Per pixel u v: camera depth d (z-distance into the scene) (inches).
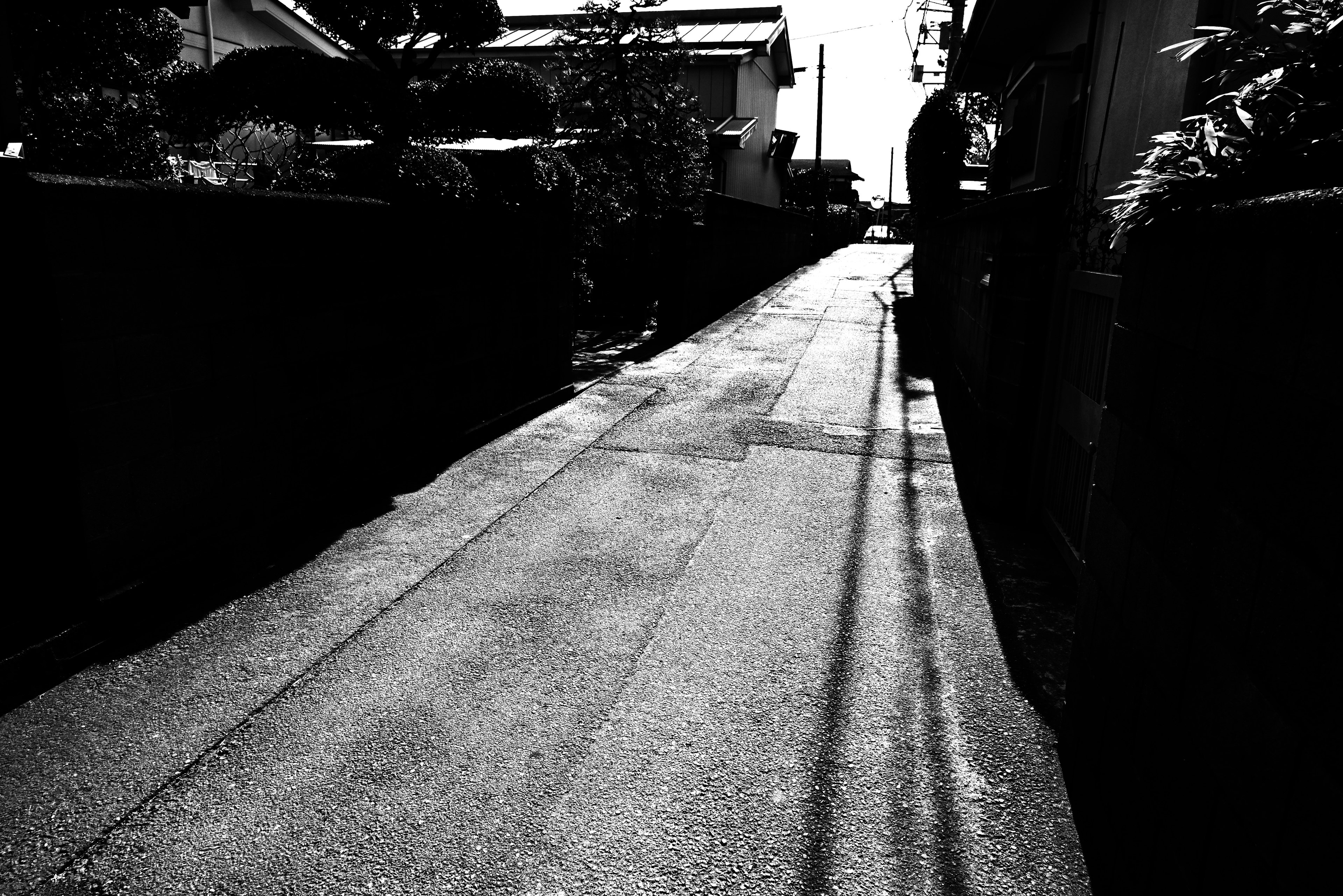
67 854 80.4
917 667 115.8
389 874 78.6
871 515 174.4
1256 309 52.3
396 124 210.2
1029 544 157.9
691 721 103.3
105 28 235.6
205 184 134.3
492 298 224.1
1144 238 73.7
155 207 119.0
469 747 97.5
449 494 184.4
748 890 77.1
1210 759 55.1
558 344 267.9
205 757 95.0
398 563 148.6
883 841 83.4
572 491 187.0
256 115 204.4
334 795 89.2
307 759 95.0
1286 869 45.2
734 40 735.7
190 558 130.0
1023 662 117.0
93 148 191.6
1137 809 68.2
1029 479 166.1
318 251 155.1
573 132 384.8
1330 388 43.6
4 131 127.8
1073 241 156.3
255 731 100.0
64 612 111.2
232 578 139.6
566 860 80.5
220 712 103.6
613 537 161.5
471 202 208.1
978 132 471.8
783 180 954.7
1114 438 80.0
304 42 422.3
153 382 121.3
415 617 129.1
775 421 247.4
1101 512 82.7
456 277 205.8
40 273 103.7
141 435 120.0
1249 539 51.8
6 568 103.7
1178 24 135.9
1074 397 145.3
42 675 106.9
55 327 106.0
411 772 93.1
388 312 179.3
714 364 329.7
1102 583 81.3
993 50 366.0
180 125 205.5
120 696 106.3
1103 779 77.7
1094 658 82.7
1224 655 54.2
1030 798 89.8
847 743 98.9
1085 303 140.8
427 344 195.8
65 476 109.9
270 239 142.8
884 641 123.0
